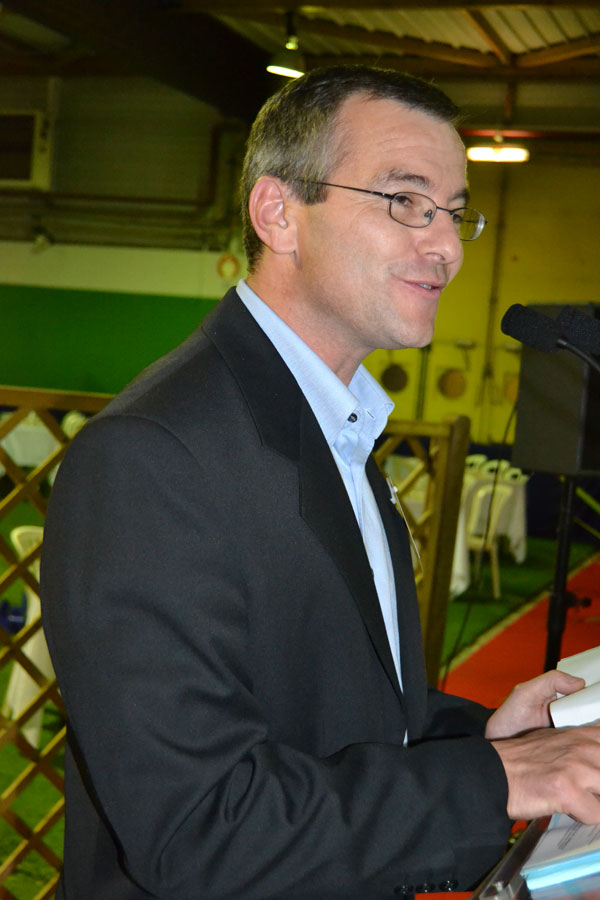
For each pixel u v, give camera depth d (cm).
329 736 84
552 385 260
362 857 73
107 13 639
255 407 84
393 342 90
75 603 75
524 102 867
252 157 95
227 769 72
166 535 75
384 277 87
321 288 89
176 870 71
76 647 74
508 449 874
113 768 72
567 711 89
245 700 76
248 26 790
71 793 89
